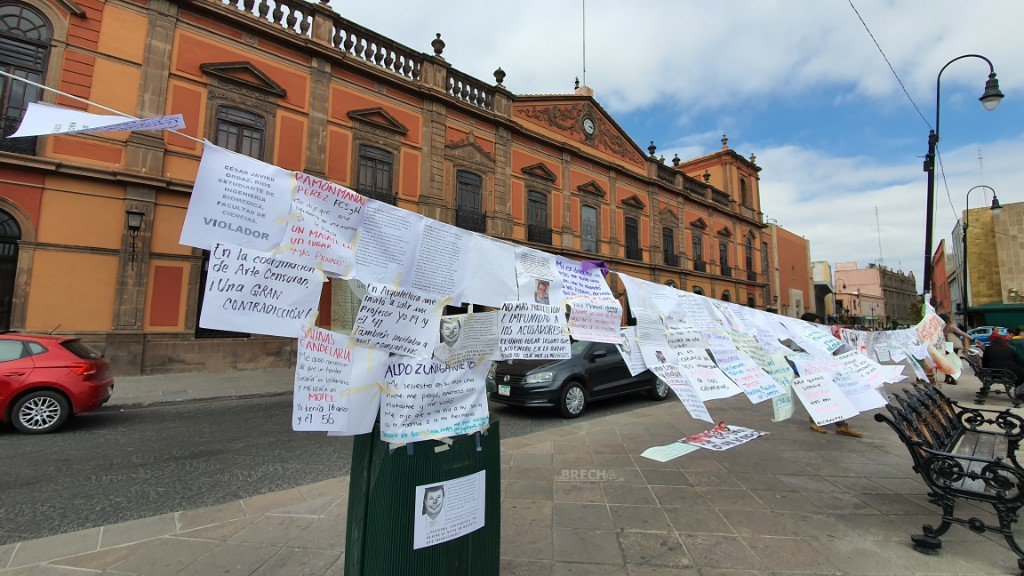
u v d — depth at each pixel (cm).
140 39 1122
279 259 187
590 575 270
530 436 599
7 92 991
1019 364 836
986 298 2506
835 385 430
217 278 173
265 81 1277
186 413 781
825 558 289
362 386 204
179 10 1174
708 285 2877
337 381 197
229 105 1229
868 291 7944
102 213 1068
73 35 1051
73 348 661
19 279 979
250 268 180
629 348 333
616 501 381
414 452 213
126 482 450
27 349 629
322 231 200
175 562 290
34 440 593
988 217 2517
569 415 753
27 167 989
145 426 682
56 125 182
